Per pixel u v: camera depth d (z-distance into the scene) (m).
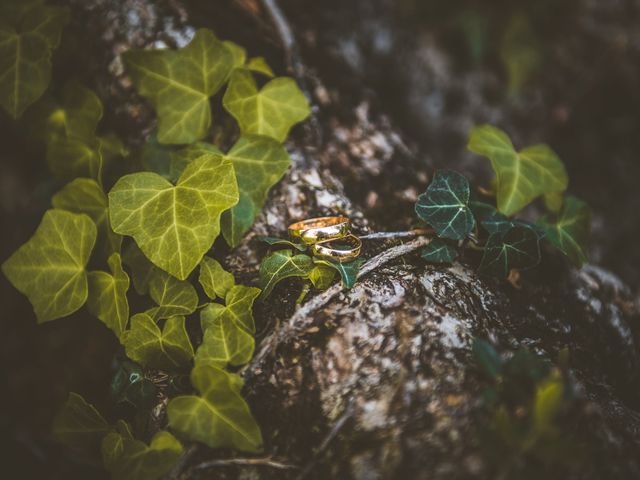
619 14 0.46
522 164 0.32
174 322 0.28
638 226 0.43
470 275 0.30
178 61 0.32
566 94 0.45
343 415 0.27
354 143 0.35
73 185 0.32
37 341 0.41
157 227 0.29
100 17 0.34
